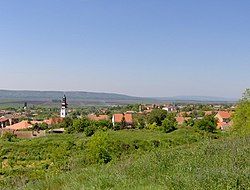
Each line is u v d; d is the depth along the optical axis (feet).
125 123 419.74
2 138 349.82
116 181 44.62
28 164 222.28
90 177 50.19
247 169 35.27
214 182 32.81
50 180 56.59
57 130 415.03
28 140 317.63
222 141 62.85
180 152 54.03
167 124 329.11
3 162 239.71
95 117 478.18
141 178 44.70
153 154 55.93
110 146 156.56
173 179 36.55
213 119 298.35
